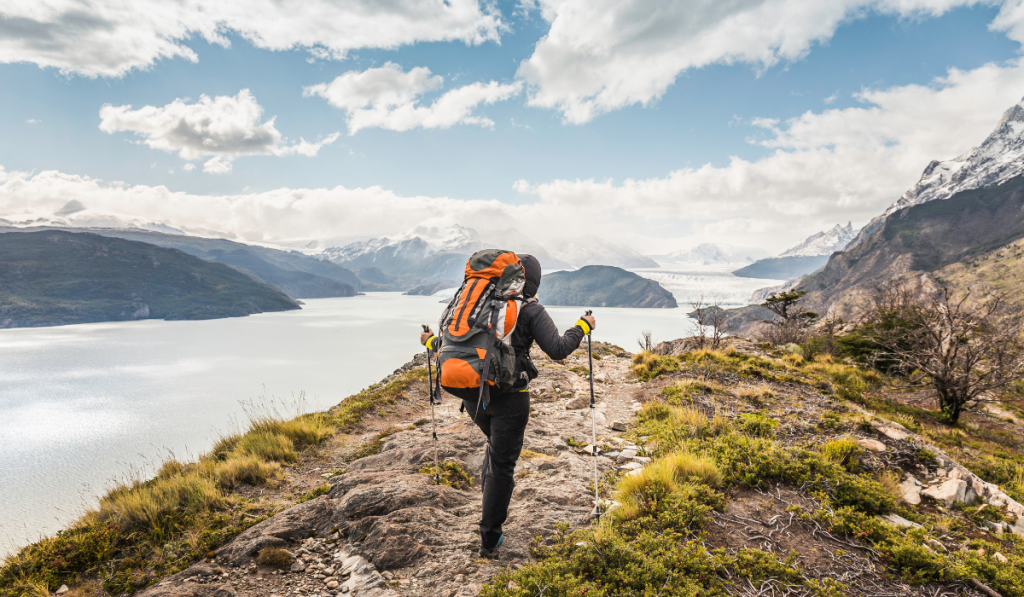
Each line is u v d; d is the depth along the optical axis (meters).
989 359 11.84
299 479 5.36
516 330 3.22
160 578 3.45
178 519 4.17
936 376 12.19
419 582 3.21
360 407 8.41
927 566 3.46
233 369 199.62
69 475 89.50
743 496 4.45
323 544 3.78
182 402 146.12
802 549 3.64
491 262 3.30
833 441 5.98
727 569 3.35
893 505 4.52
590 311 3.57
